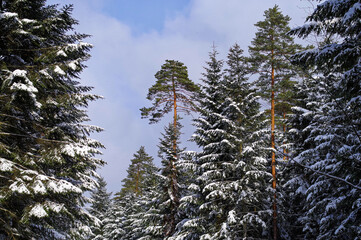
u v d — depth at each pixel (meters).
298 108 16.30
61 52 8.77
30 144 9.46
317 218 14.43
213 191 14.27
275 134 16.66
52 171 10.50
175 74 23.23
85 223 10.59
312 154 14.36
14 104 8.60
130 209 36.53
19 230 8.06
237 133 15.62
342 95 7.00
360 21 6.41
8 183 7.71
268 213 14.30
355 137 8.57
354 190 8.61
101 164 11.38
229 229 13.47
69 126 10.49
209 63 20.28
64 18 10.66
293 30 7.05
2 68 8.34
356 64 6.44
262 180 15.19
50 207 7.68
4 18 7.60
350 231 9.95
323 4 6.48
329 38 6.93
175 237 16.41
